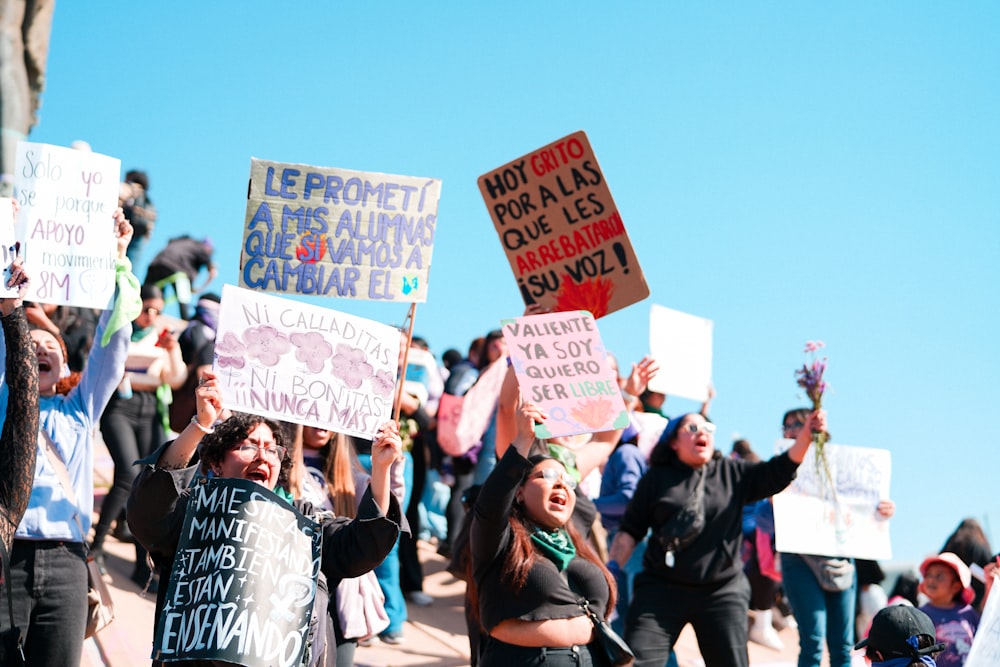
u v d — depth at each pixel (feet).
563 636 17.30
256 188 19.31
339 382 17.24
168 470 14.94
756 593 31.12
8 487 15.58
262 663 14.12
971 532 28.19
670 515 22.62
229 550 14.44
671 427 23.27
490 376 30.76
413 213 19.89
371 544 15.53
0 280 15.98
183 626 14.19
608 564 26.25
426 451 32.86
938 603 24.72
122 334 18.25
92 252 18.37
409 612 32.01
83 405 18.03
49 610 16.66
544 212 22.79
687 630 33.60
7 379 15.92
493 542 17.51
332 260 19.44
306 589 14.71
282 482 18.22
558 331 19.99
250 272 19.15
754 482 23.24
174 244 37.65
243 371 16.65
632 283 22.25
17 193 18.03
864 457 25.95
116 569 30.37
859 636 30.99
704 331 26.61
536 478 18.19
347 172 19.67
